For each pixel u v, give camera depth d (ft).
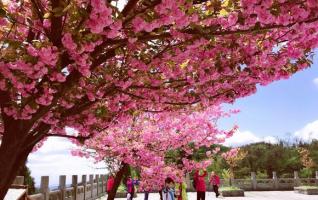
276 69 21.71
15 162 17.76
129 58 20.11
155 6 14.96
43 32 17.01
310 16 16.30
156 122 42.73
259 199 97.09
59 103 19.76
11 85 16.46
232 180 139.13
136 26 15.33
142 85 22.70
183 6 15.33
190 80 22.04
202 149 82.94
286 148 220.43
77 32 14.53
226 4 16.69
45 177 42.52
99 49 16.24
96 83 21.29
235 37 19.75
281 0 15.49
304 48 20.49
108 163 45.80
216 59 20.92
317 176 150.92
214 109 48.39
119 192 104.12
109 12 13.55
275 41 19.97
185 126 45.73
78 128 24.47
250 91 23.49
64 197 52.06
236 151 80.43
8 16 15.88
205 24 17.02
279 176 202.59
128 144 42.39
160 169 46.68
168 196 40.55
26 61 15.16
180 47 19.27
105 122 25.14
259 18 15.69
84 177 73.77
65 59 16.30
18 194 22.67
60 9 13.65
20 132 16.48
